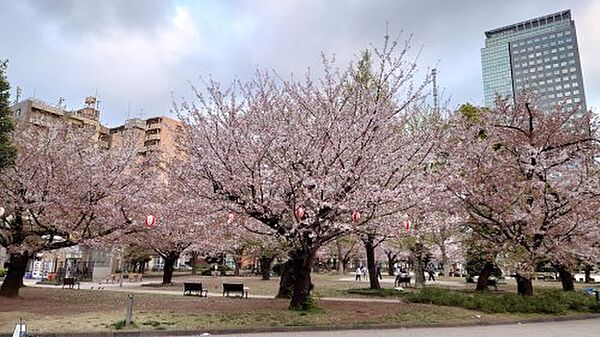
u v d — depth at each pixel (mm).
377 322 11422
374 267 22844
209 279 35250
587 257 16125
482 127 17328
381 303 15930
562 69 81438
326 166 11812
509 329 11305
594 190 15008
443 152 16344
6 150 13898
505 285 30844
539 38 84438
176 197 14438
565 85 80688
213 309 13352
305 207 11688
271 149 11930
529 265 14945
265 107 12469
